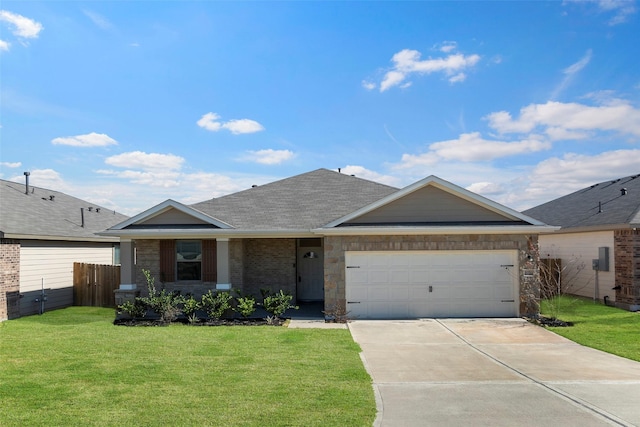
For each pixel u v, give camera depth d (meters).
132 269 16.72
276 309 15.07
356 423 6.46
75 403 7.23
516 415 6.79
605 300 18.28
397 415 6.80
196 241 17.86
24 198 21.61
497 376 8.84
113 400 7.37
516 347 11.32
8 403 7.24
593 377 8.71
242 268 18.30
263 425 6.39
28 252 17.59
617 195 20.69
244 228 16.58
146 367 9.28
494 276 15.52
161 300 15.23
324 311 15.59
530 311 15.34
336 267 15.49
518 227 15.16
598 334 12.57
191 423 6.45
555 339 12.16
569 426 6.38
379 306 15.50
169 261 17.80
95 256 22.61
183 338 12.18
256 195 20.08
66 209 23.64
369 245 15.51
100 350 10.79
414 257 15.57
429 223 15.69
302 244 19.66
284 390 7.84
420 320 14.99
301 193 20.11
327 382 8.30
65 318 16.34
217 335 12.60
